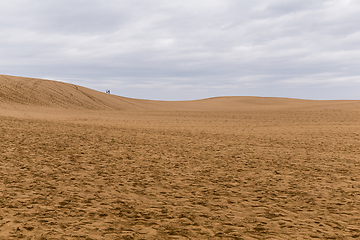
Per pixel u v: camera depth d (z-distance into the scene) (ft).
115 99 222.07
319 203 20.03
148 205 18.92
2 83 178.19
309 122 94.17
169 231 14.78
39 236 13.55
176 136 59.36
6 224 14.74
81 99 192.44
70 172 26.81
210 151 42.37
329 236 14.62
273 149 44.96
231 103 267.59
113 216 16.65
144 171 28.84
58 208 17.52
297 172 29.81
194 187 23.70
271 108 203.10
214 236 14.34
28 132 51.21
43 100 166.71
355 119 99.66
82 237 13.65
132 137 54.95
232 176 27.78
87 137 51.01
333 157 38.47
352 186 24.64
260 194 22.07
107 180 24.82
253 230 15.24
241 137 59.77
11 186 21.39
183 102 273.13
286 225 16.05
